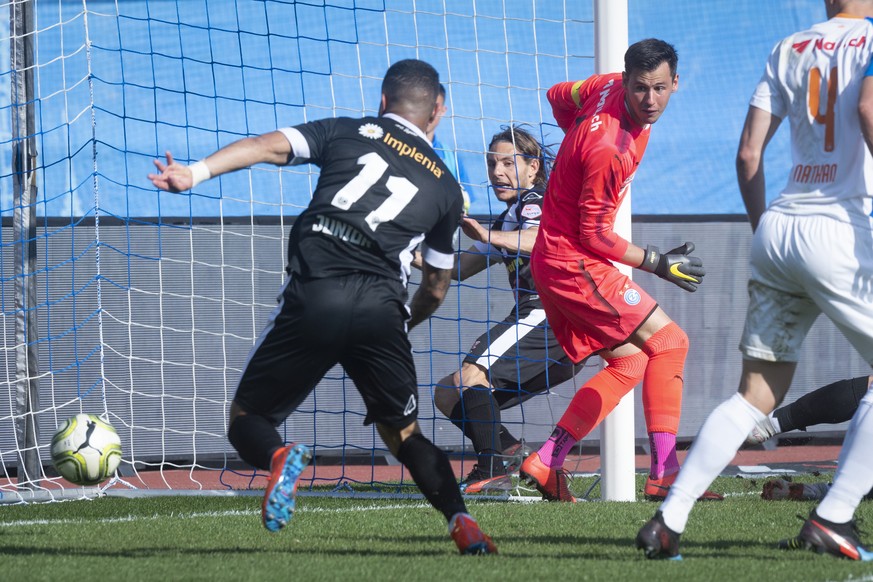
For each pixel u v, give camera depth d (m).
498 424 21.61
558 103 18.78
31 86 22.73
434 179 12.11
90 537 14.58
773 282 11.92
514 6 28.00
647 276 29.56
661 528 11.58
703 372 29.81
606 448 19.67
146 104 27.48
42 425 25.97
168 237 27.02
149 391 26.92
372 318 11.55
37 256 26.17
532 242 20.62
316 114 28.02
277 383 11.70
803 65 12.02
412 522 16.03
